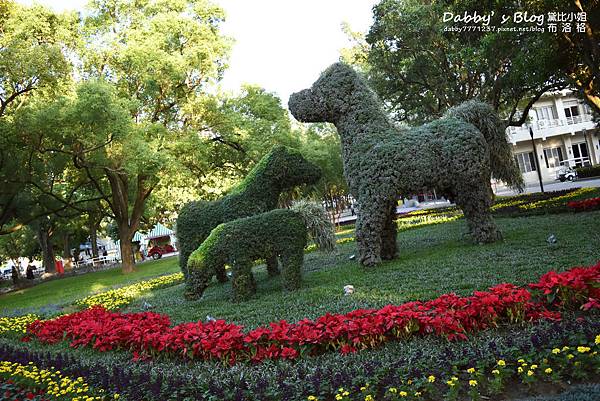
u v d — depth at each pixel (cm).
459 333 401
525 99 2102
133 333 543
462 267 680
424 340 414
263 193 880
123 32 1966
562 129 3316
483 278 597
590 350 330
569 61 1050
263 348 444
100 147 1641
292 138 1966
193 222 909
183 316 694
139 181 2039
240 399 349
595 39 966
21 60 1299
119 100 1577
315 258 1142
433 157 807
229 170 2280
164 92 1967
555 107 3381
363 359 394
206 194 2256
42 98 1547
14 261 4812
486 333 406
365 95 847
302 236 763
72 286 1830
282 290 765
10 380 454
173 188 2259
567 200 1434
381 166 797
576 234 790
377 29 1741
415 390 325
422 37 1667
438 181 812
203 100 1978
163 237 4844
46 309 1080
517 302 422
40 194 2070
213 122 2039
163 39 1822
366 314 452
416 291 590
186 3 2005
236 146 2091
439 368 346
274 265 967
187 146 1852
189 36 1927
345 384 345
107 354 553
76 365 469
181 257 917
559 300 436
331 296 647
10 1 1573
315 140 2358
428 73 1773
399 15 1678
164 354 498
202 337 474
